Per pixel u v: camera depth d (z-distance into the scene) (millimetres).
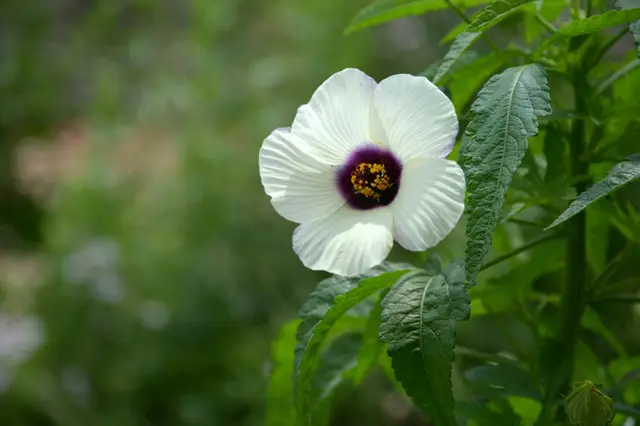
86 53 2252
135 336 1669
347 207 671
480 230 623
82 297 1700
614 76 701
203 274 1683
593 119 685
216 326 1660
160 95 1876
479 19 650
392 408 1622
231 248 1716
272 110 1781
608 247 817
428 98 651
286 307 1658
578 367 763
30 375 1595
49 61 2375
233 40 1928
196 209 1751
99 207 1821
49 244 1878
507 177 625
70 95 2377
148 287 1714
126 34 2156
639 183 771
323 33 1828
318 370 743
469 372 719
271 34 1935
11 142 2447
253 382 1557
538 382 710
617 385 725
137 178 1896
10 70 2359
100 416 1599
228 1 1844
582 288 716
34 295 1811
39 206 2389
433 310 646
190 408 1578
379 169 667
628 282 724
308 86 1809
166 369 1645
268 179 676
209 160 1758
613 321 1159
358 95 667
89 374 1660
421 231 647
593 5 712
